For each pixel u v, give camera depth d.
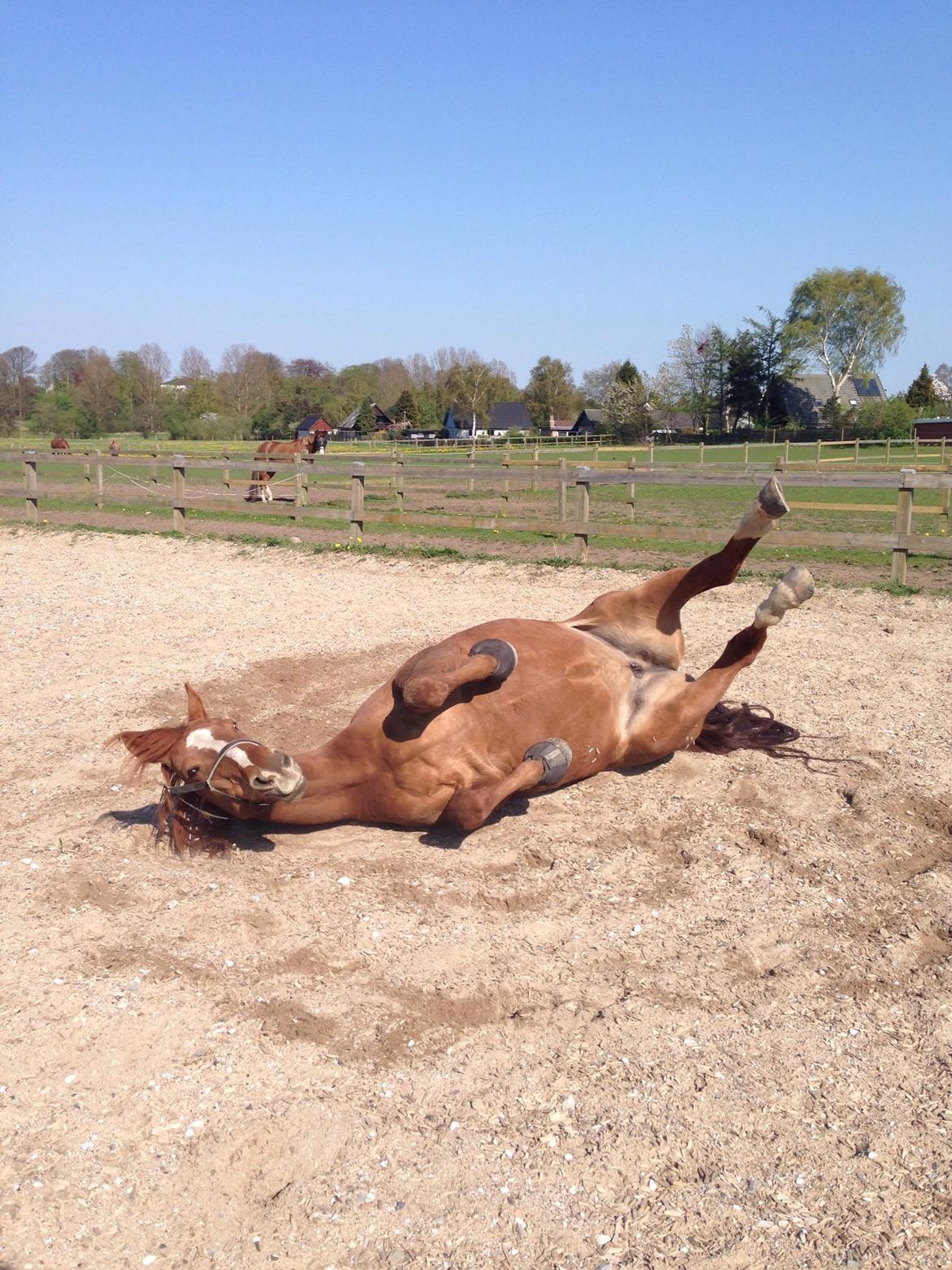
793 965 4.29
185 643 9.70
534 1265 2.91
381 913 4.68
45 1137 3.38
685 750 6.53
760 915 4.66
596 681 5.45
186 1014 3.96
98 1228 3.06
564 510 16.91
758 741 6.39
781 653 8.85
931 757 6.35
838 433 77.50
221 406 96.69
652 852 5.27
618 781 6.12
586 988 4.14
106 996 4.07
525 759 5.08
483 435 101.75
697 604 10.96
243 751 4.86
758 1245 2.95
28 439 75.19
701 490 28.75
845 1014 3.97
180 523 17.06
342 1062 3.73
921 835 5.38
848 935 4.51
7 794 6.13
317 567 13.81
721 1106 3.48
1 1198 3.13
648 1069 3.66
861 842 5.30
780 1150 3.29
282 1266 2.94
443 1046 3.82
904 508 11.33
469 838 5.42
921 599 10.66
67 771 6.46
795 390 85.19
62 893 4.84
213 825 5.25
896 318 84.06
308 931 4.54
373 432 95.56
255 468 16.62
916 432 70.38
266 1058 3.74
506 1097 3.54
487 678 4.98
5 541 16.73
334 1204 3.13
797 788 5.96
